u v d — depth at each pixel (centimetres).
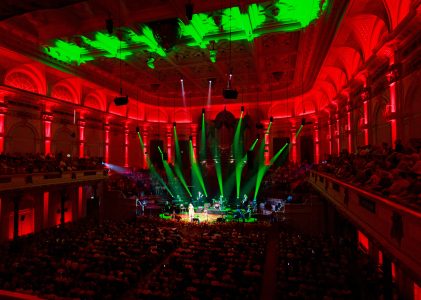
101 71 2300
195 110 3269
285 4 1342
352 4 1034
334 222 1791
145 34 1612
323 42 1517
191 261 1208
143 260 1244
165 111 3366
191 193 2909
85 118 2442
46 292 912
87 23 1505
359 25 1273
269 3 1340
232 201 2716
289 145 2892
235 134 3047
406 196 566
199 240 1576
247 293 922
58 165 1836
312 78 2136
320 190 1547
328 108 2253
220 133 3089
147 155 3212
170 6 1330
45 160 1789
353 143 1730
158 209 2375
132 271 1148
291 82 2667
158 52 1847
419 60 917
